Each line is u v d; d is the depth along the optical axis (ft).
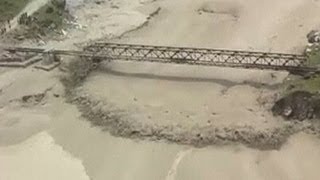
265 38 249.34
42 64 238.89
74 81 230.48
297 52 236.63
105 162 193.57
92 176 188.24
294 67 218.18
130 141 200.64
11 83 229.86
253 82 223.92
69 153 198.90
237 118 204.33
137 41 252.21
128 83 226.79
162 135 200.85
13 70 237.25
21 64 238.48
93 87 225.15
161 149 196.54
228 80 226.17
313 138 196.85
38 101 222.28
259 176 184.14
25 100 222.07
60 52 238.68
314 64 219.82
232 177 184.24
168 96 218.18
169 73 232.12
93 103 216.95
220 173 185.88
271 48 241.55
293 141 196.34
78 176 188.65
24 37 251.60
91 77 231.91
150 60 230.27
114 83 227.20
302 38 246.88
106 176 187.73
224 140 197.88
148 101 215.51
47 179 187.93
